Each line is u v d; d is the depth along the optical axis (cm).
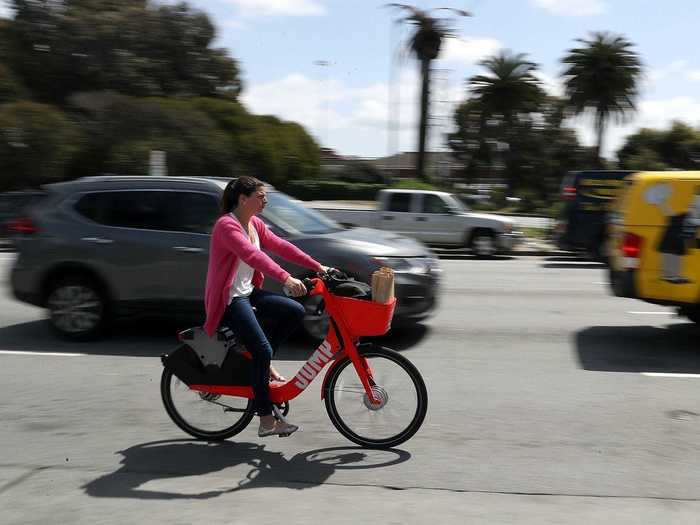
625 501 404
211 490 417
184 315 780
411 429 479
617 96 4916
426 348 783
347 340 470
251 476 438
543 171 6050
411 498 406
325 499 405
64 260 793
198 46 4422
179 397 499
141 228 785
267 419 469
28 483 428
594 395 611
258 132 4225
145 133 3522
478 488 421
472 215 1964
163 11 4309
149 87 4059
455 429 524
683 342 818
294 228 779
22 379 657
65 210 808
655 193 765
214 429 498
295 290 445
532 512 389
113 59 3991
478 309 1034
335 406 487
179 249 767
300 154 4859
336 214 2023
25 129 2983
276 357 723
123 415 555
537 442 498
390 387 481
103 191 807
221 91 4581
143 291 782
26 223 815
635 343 812
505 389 627
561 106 5722
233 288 465
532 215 4866
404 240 847
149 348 776
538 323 927
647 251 768
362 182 5753
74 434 512
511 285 1320
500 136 5966
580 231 1684
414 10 3338
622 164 5734
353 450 481
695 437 510
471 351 770
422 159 3506
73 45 3934
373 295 467
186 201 786
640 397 606
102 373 677
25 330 867
